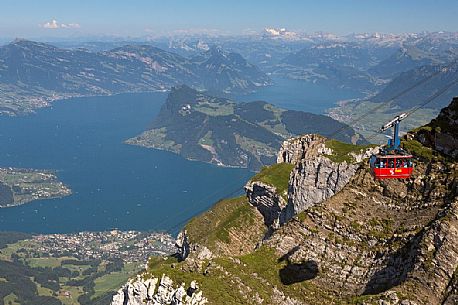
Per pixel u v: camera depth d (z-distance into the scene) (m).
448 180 78.38
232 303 79.12
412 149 84.06
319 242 87.06
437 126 84.88
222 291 81.25
